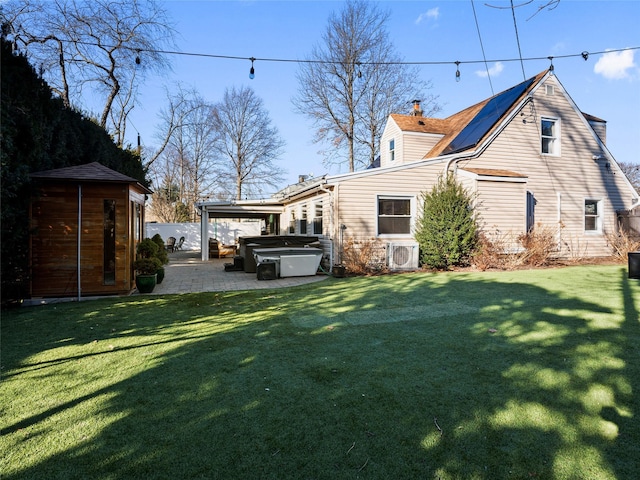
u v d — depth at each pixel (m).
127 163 13.38
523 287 7.44
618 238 13.23
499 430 2.33
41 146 7.09
